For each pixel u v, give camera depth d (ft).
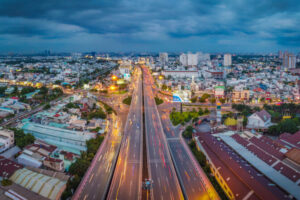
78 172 488.44
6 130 644.69
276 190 396.16
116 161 554.87
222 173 463.83
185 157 576.61
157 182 466.70
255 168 481.87
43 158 545.03
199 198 417.28
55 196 404.98
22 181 443.32
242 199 385.91
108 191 436.35
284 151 565.12
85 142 644.27
